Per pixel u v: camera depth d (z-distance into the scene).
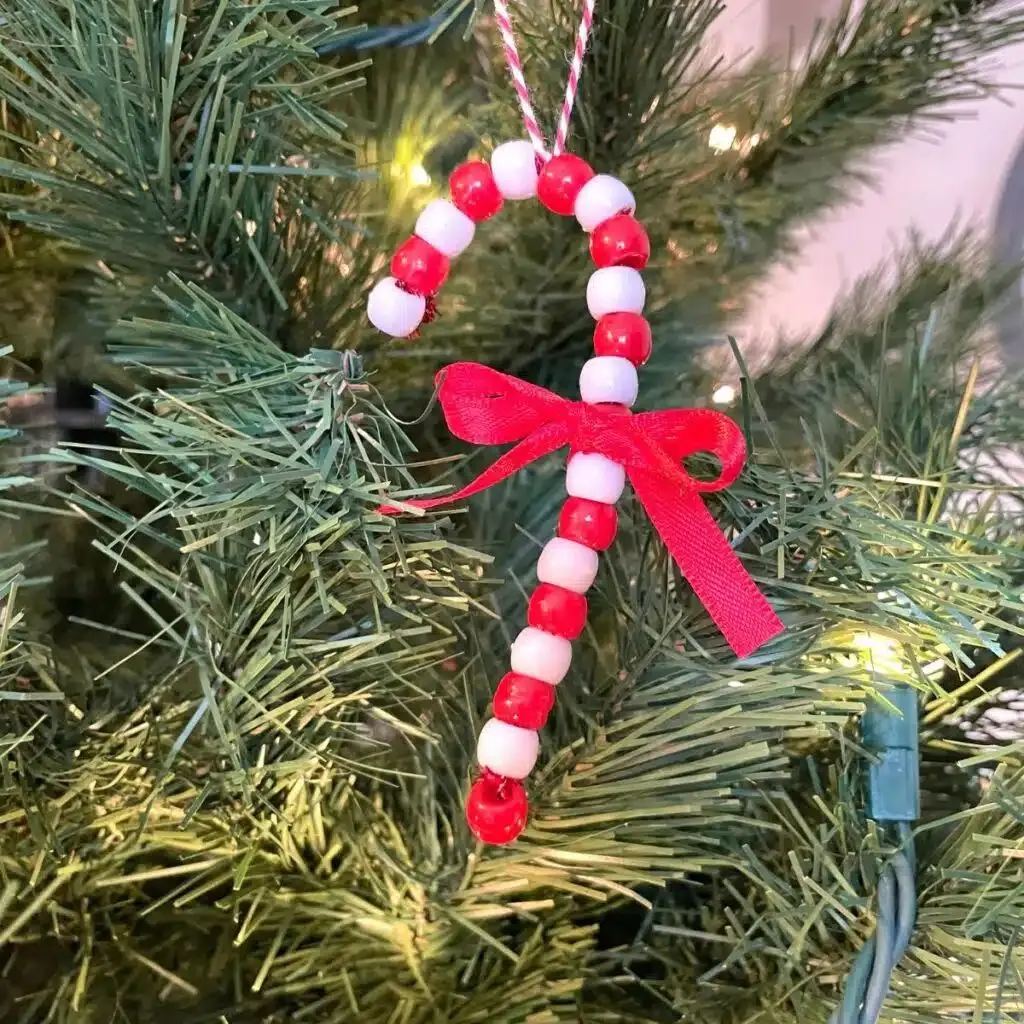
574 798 0.18
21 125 0.21
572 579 0.16
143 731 0.18
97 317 0.22
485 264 0.24
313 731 0.18
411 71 0.25
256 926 0.18
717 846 0.20
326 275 0.21
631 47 0.20
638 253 0.16
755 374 0.28
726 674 0.17
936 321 0.21
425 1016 0.18
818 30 0.24
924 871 0.18
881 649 0.18
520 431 0.16
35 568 0.23
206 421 0.16
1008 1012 0.17
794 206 0.27
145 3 0.16
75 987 0.18
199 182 0.17
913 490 0.19
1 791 0.17
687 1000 0.18
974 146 0.35
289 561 0.16
